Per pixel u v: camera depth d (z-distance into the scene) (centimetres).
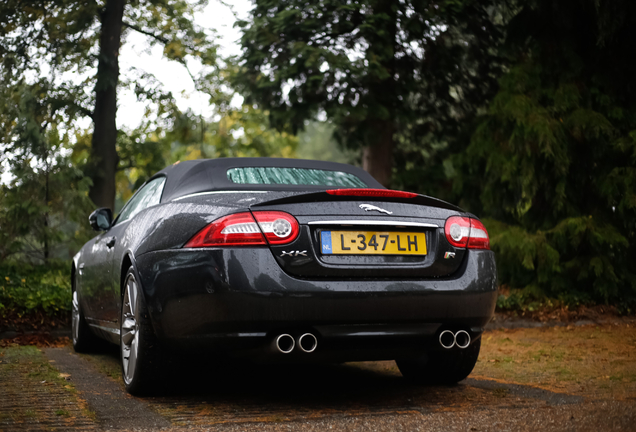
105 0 1243
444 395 335
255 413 286
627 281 875
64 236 952
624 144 848
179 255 298
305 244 284
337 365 461
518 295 883
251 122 1697
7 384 362
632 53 898
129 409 293
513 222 997
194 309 287
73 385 362
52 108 1180
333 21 1086
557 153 867
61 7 1161
